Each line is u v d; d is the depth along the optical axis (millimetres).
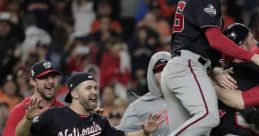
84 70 36531
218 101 19125
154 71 21406
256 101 18688
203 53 18391
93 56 37781
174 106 18797
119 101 31688
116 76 37188
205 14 18234
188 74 18203
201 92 17984
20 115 21344
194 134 17672
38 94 21469
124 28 42000
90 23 42125
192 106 17938
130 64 37938
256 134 18938
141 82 34375
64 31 39938
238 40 19031
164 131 21078
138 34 38969
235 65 19203
